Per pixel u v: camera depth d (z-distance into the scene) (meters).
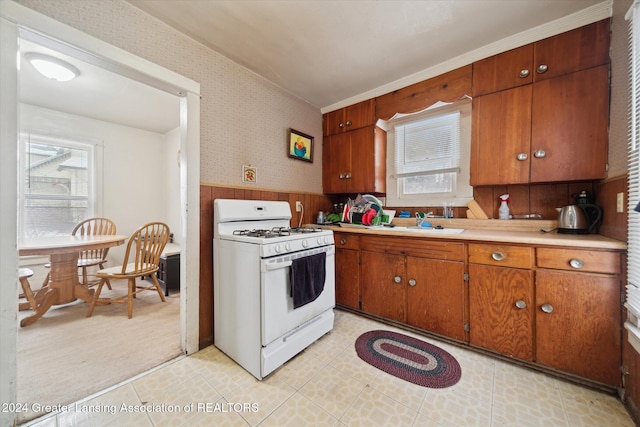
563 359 1.38
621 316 1.24
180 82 1.63
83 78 2.29
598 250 1.28
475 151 1.93
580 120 1.55
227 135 1.95
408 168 2.64
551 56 1.63
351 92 2.60
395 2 1.42
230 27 1.61
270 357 1.46
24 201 2.93
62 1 1.18
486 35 1.72
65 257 2.37
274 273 1.49
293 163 2.60
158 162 4.04
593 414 1.16
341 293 2.36
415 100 2.24
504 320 1.55
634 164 1.14
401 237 1.98
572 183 1.79
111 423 1.13
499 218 2.04
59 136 3.10
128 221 3.71
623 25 1.32
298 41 1.76
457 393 1.31
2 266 1.06
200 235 1.76
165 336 1.91
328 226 2.49
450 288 1.75
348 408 1.22
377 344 1.79
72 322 2.14
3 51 1.04
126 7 1.39
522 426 1.11
